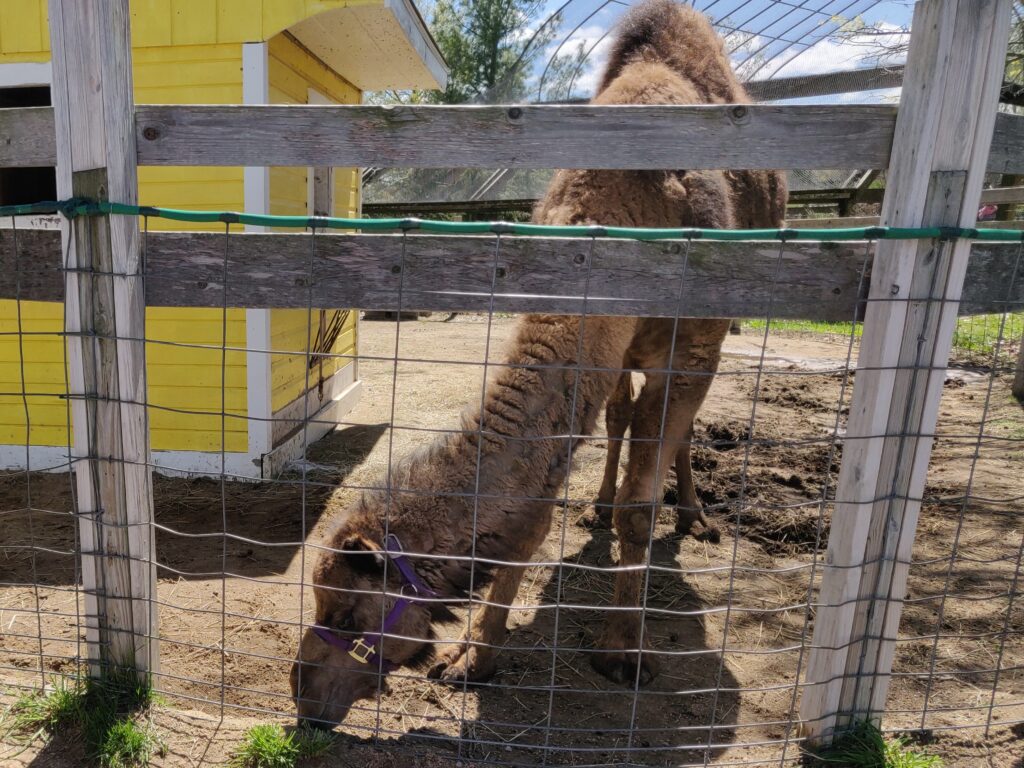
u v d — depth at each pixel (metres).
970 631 3.56
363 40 5.82
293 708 2.89
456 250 2.42
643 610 2.43
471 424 2.66
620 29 3.86
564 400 2.66
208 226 5.25
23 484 5.27
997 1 2.15
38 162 2.64
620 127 2.35
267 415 5.34
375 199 19.02
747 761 2.50
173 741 2.53
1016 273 2.48
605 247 2.39
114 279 2.50
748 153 2.35
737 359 10.18
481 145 2.39
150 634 2.72
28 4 5.13
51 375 5.52
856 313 2.39
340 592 2.48
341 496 5.20
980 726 2.70
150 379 5.41
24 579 3.88
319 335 6.64
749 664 3.33
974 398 7.76
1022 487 5.37
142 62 5.20
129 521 2.63
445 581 2.59
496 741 2.70
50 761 2.45
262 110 2.43
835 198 15.20
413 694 3.00
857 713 2.61
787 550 4.43
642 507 3.18
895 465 2.43
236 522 4.72
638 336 3.05
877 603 2.52
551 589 3.96
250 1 5.01
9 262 2.63
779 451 6.10
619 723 2.86
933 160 2.25
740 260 2.39
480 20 26.41
